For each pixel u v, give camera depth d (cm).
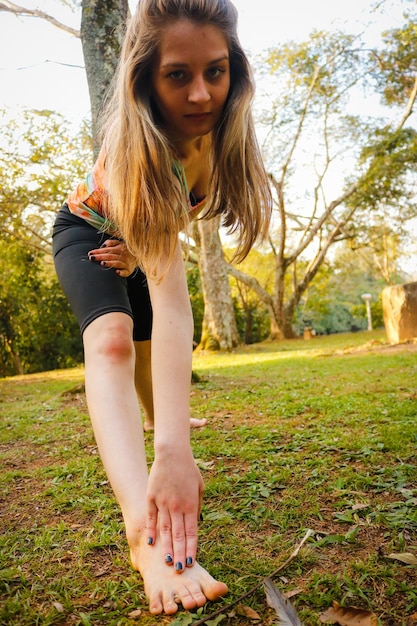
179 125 133
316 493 172
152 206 132
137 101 129
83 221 171
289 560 120
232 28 129
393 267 2883
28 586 126
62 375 993
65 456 245
